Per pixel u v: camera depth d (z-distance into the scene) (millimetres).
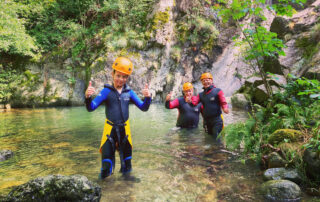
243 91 8930
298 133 2844
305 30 8266
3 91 11227
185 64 12281
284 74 7410
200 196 2143
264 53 3580
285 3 3355
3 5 10258
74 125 5957
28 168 2934
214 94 4668
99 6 14133
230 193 2186
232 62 11969
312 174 2238
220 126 4566
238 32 12312
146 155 3385
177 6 12852
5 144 4117
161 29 12117
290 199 2012
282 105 3426
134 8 12828
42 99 11500
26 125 6090
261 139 3156
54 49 12836
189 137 4445
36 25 13891
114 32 12781
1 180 2561
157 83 12000
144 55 12102
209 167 2867
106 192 2246
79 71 12250
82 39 12906
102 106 10594
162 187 2344
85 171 2818
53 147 3885
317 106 3176
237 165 2904
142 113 7957
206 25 12227
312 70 5680
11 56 12328
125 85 2990
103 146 2748
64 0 14031
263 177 2465
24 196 1933
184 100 5449
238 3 3406
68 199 1938
